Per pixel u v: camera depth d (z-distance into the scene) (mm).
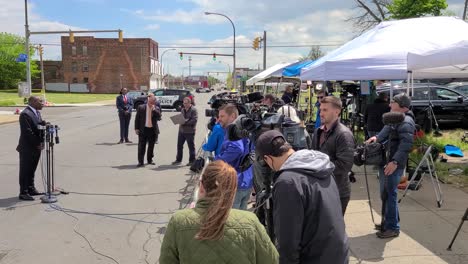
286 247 2395
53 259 4906
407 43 7879
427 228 5664
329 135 4059
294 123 4223
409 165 7973
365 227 5770
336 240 2434
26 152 7348
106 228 5973
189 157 10945
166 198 7543
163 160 11422
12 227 5988
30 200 7359
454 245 5070
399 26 8602
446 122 16156
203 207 2057
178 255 2041
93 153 12562
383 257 4754
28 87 37188
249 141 4652
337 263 2436
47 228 5961
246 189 4613
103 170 10039
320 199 2432
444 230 5578
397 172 5098
